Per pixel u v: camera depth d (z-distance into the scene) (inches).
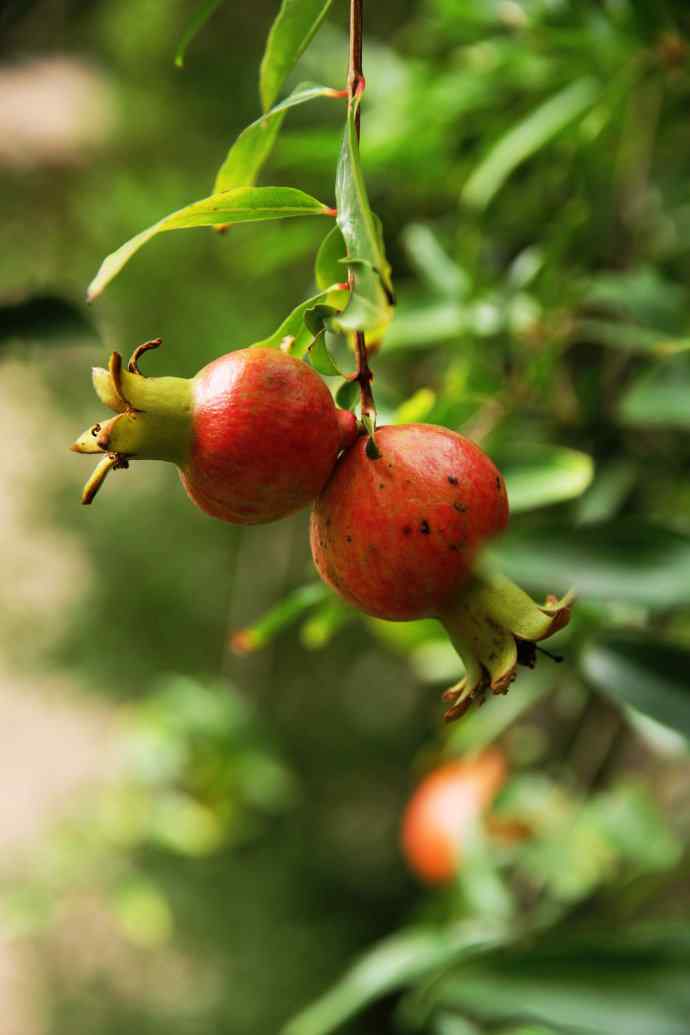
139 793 52.4
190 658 79.7
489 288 28.2
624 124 29.6
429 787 38.9
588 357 32.1
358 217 17.3
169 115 64.5
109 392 18.1
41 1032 72.7
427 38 35.4
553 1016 17.4
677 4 26.5
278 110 18.8
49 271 68.7
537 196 32.2
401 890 75.7
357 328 17.1
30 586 85.5
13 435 87.8
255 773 52.6
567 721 38.7
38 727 88.7
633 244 30.6
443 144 32.2
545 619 18.2
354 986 26.3
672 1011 17.4
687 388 22.1
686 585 17.3
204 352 65.7
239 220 18.3
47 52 67.5
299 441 17.9
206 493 18.2
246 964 73.5
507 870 37.9
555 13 28.2
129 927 49.8
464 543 17.8
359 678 76.9
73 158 66.2
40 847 51.3
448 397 24.3
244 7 60.1
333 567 18.2
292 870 75.8
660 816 31.7
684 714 20.1
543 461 23.9
